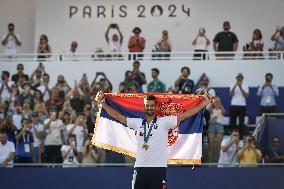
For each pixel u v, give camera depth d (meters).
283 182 38.28
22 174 38.94
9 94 47.06
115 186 38.59
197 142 28.94
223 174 38.38
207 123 42.88
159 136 26.41
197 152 28.91
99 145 29.08
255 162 39.50
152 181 26.28
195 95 28.69
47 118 44.00
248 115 48.81
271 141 44.06
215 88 49.50
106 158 39.94
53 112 41.53
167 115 28.27
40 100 45.94
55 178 38.84
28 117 43.03
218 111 42.94
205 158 42.53
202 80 48.62
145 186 26.36
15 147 40.50
